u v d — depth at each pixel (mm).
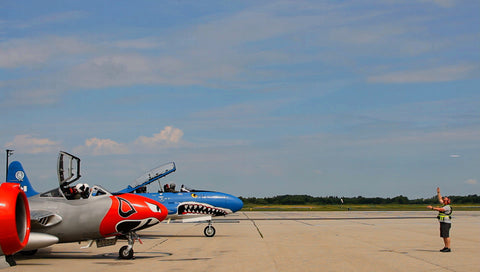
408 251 15234
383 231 24047
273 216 43344
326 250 15633
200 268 11922
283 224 30750
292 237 20844
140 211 14195
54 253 15930
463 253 14664
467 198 94500
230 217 41188
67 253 15914
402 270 11375
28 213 12500
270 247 16734
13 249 12023
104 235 14328
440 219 15133
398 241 18641
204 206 22406
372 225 29219
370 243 17922
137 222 14172
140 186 23984
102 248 17469
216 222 33781
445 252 14891
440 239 19422
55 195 14617
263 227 27859
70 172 15648
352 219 36906
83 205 14219
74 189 14922
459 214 45250
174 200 22562
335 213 51594
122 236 14812
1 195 11664
